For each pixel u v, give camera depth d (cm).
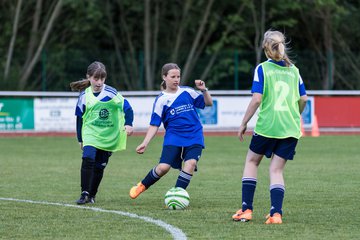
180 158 1798
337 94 5150
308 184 2283
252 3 6756
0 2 6969
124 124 1903
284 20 7056
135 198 1908
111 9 7156
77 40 7225
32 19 6956
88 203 1878
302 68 5984
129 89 6050
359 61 6162
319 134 4828
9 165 2966
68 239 1395
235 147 3834
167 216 1652
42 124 4706
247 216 1568
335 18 7019
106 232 1462
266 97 1528
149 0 6694
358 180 2394
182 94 1792
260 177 2509
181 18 7000
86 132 1883
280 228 1491
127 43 7238
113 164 2994
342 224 1541
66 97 4903
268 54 1544
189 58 6297
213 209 1762
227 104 4809
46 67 5816
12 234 1447
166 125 1806
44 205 1839
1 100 4669
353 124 4900
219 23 7106
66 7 7038
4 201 1919
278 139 1525
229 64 6194
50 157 3328
